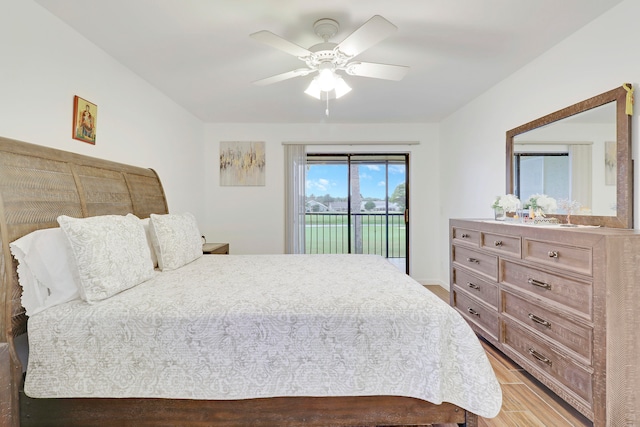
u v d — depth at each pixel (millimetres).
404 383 1282
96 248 1441
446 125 4109
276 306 1348
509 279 2061
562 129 2162
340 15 1843
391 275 1877
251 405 1307
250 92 3137
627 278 1368
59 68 1911
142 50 2289
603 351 1377
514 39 2131
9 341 1274
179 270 2068
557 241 1646
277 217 4355
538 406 1702
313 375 1284
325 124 4340
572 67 2074
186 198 3746
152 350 1280
